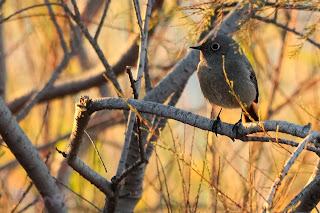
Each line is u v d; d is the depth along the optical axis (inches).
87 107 294.2
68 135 532.1
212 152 369.1
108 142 544.4
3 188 409.7
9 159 525.3
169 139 420.8
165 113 296.5
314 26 281.6
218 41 411.8
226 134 297.4
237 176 391.2
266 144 420.2
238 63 410.3
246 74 411.2
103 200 458.0
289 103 462.0
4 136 280.7
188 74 421.1
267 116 453.1
